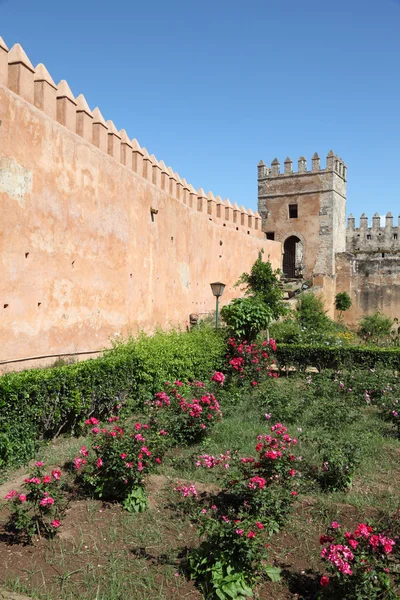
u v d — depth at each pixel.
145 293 15.67
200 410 7.54
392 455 7.54
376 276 32.97
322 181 34.03
